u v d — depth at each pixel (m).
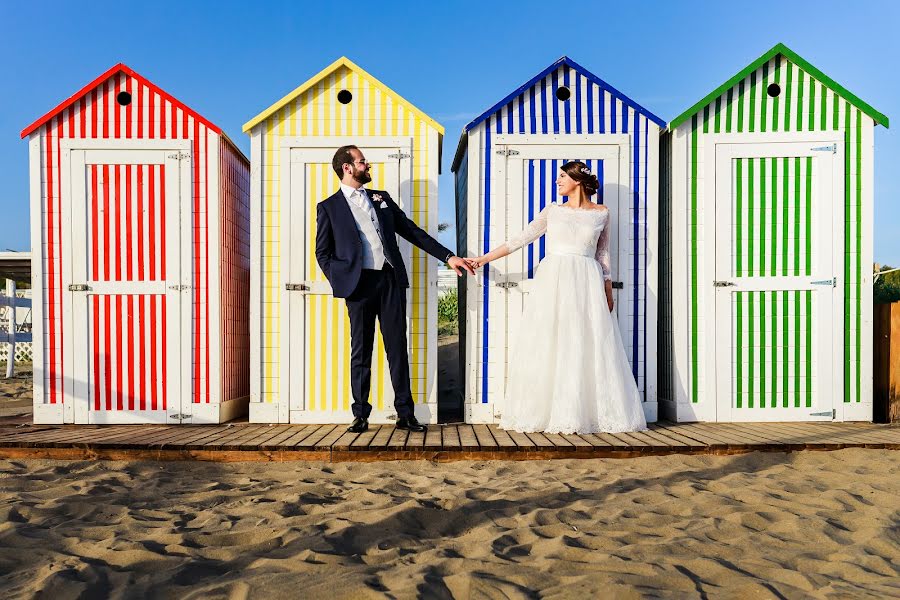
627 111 5.86
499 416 5.73
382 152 5.75
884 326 5.90
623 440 4.73
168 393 5.78
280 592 2.16
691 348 5.85
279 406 5.71
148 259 5.81
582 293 5.25
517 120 5.83
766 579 2.34
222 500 3.48
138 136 5.84
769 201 5.86
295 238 5.73
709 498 3.36
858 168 5.86
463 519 3.08
